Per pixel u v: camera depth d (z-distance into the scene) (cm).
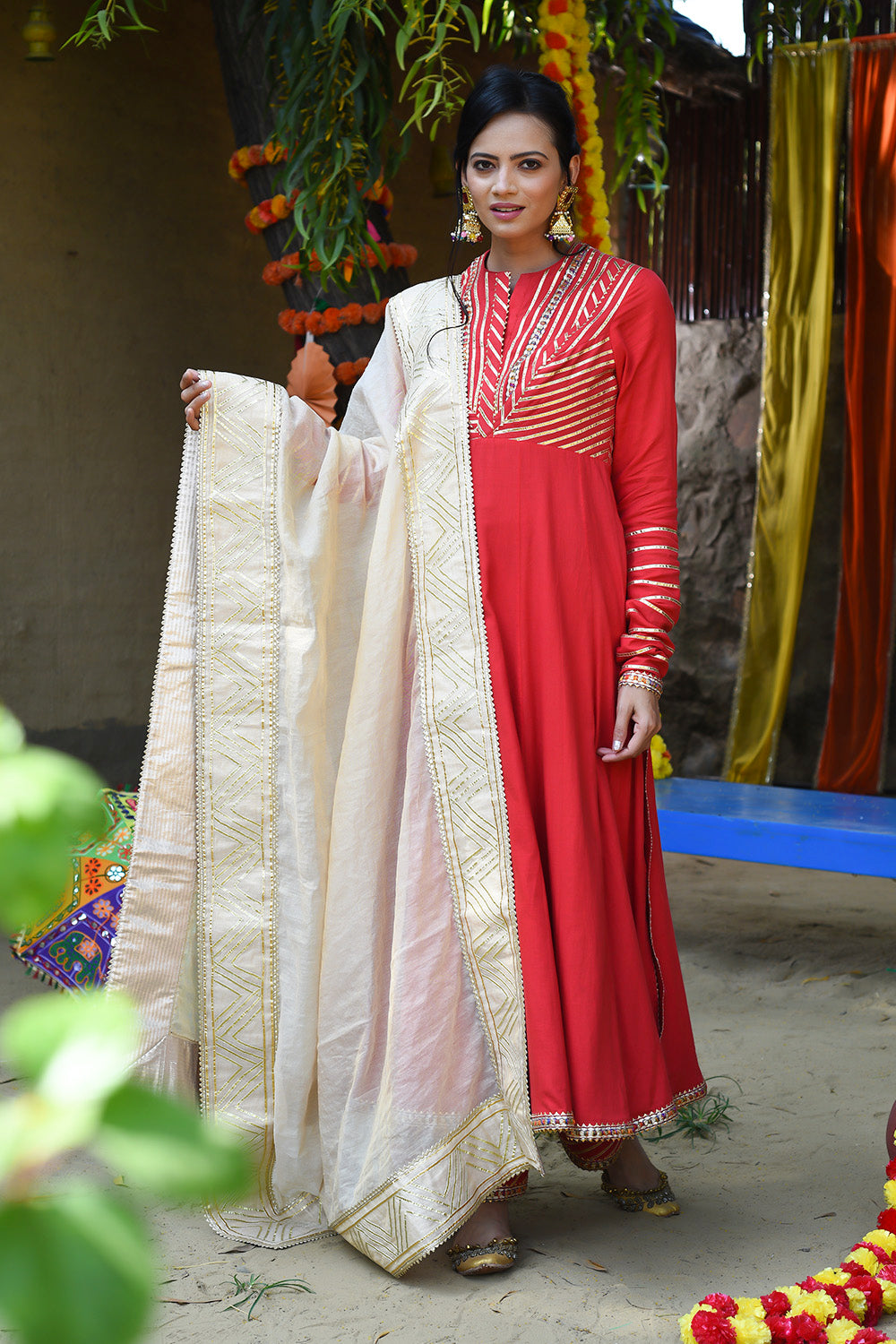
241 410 225
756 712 729
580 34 401
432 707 213
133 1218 23
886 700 699
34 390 538
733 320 741
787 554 712
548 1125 201
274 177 396
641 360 220
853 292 693
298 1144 218
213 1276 204
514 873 208
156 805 222
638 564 222
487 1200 209
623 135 484
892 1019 348
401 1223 199
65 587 553
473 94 220
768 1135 267
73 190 545
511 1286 200
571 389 216
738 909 484
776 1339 179
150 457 582
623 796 223
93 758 564
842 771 711
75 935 269
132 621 579
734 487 745
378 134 357
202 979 221
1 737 29
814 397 697
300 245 393
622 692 218
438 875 211
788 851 400
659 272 759
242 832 222
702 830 418
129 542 575
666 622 221
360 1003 214
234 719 222
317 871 219
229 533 224
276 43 358
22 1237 22
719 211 739
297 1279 202
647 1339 183
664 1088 212
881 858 383
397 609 220
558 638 213
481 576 214
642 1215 228
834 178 686
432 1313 191
